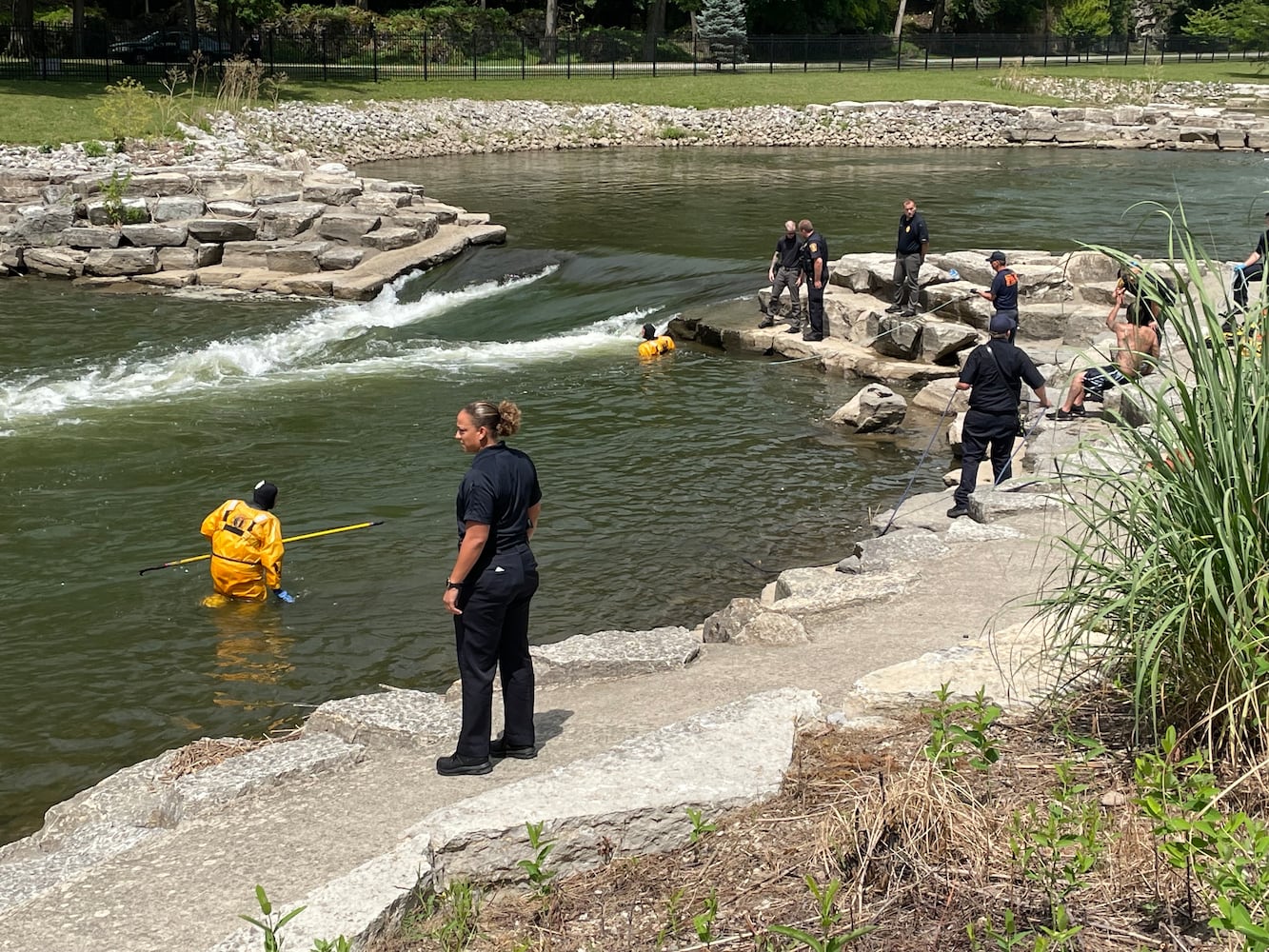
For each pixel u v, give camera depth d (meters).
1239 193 35.03
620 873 4.94
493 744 6.19
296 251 25.27
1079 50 74.62
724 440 15.41
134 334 20.94
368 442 15.20
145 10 64.81
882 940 4.05
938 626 7.80
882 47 71.06
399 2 69.06
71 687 9.09
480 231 27.56
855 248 26.12
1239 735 4.83
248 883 4.98
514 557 5.79
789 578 9.65
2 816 7.45
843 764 5.47
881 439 15.52
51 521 12.53
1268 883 3.81
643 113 53.47
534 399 17.20
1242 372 5.08
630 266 25.05
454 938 4.54
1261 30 69.50
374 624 10.19
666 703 6.82
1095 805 4.64
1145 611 5.16
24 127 35.19
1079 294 18.55
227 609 10.47
